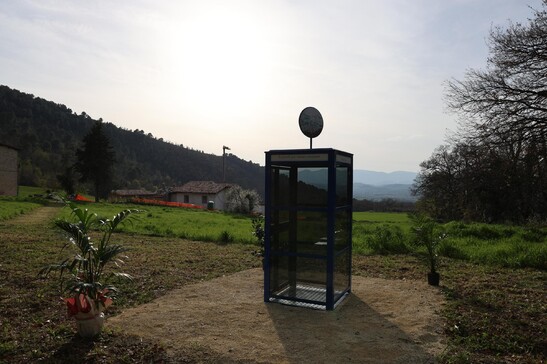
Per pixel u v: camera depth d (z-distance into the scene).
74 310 5.26
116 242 14.56
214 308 6.74
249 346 5.16
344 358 4.81
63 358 4.73
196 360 4.74
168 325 5.89
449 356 4.82
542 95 19.05
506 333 5.55
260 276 9.15
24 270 9.21
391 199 74.25
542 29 18.84
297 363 4.68
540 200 24.83
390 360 4.76
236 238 15.50
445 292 7.77
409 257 11.85
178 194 65.38
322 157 6.71
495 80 20.25
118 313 6.48
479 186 24.67
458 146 22.41
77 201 41.97
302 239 7.01
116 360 4.72
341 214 7.34
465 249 12.30
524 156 19.97
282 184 7.16
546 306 6.77
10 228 17.94
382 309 6.75
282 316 6.36
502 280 8.80
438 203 41.81
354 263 10.92
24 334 5.41
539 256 10.54
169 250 12.85
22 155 86.25
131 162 110.50
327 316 6.38
